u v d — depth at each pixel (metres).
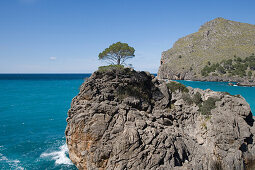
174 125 32.09
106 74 31.00
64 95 106.00
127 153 24.66
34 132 47.97
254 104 57.28
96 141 26.55
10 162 33.22
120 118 27.81
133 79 32.19
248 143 29.45
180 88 37.56
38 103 83.25
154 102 33.88
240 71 161.75
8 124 53.78
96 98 28.78
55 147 39.53
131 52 34.84
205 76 172.62
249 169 28.19
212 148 28.42
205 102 33.84
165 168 24.58
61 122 56.53
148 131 26.70
